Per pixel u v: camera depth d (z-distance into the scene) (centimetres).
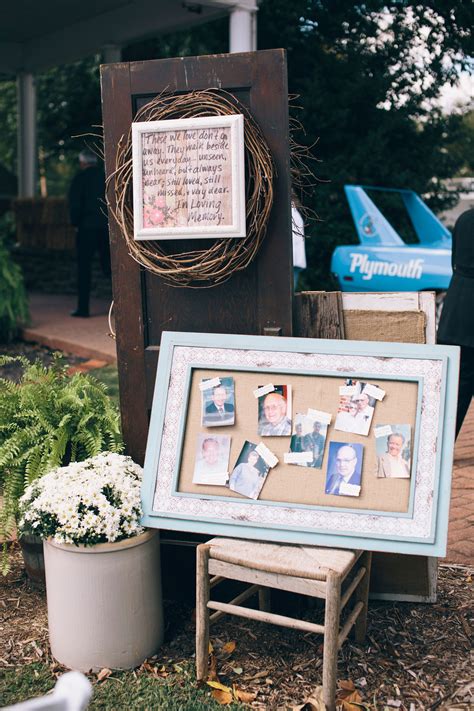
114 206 325
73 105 1459
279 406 294
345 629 277
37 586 352
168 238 311
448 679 282
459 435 559
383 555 333
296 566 260
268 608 319
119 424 353
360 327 332
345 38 940
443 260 735
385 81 928
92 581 284
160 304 329
